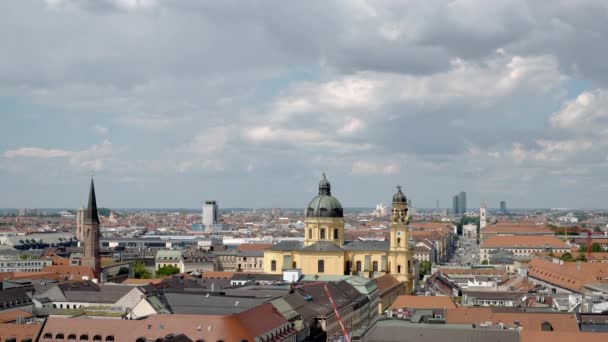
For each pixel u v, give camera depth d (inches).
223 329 7780.5
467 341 7869.1
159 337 7775.6
